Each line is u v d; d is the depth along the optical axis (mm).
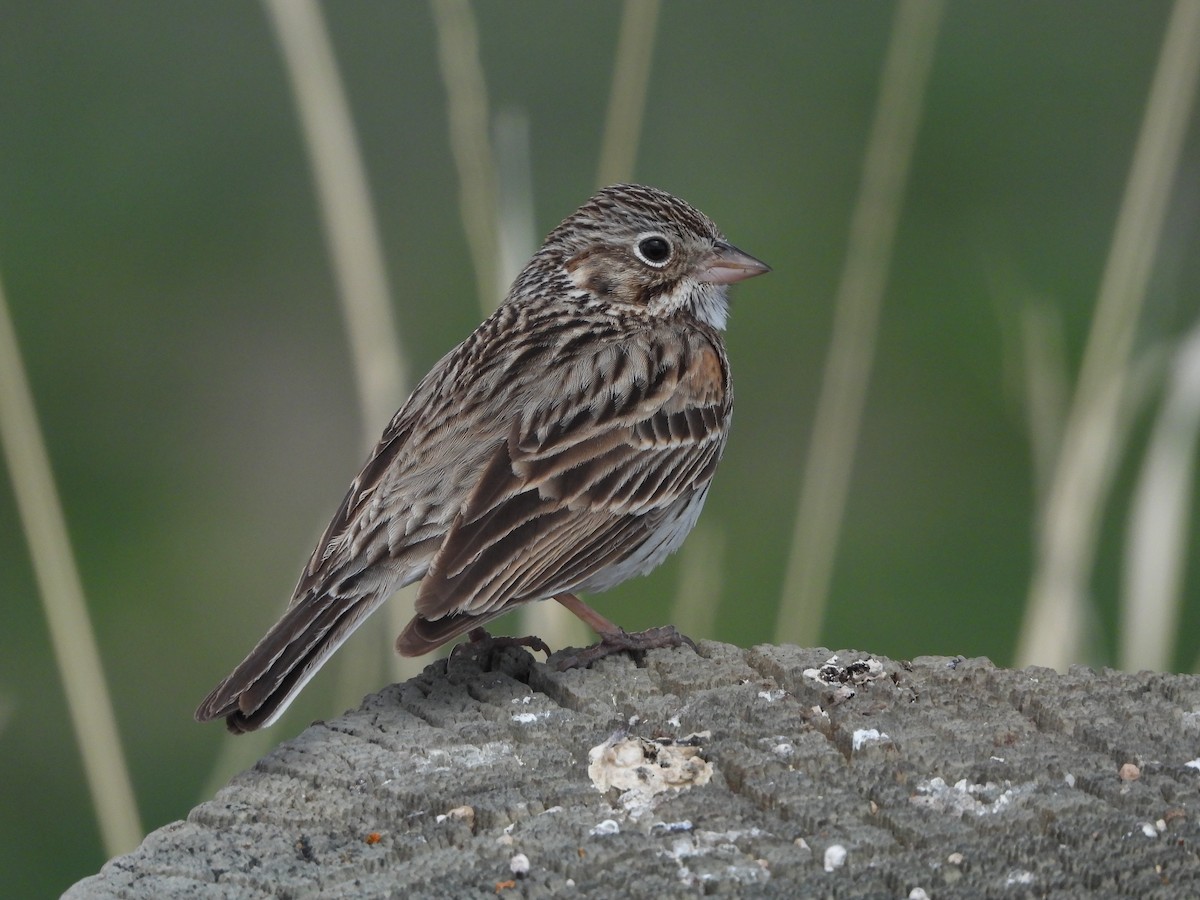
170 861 7219
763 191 20062
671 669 9109
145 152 20844
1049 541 10312
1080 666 9031
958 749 8023
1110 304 10633
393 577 9508
